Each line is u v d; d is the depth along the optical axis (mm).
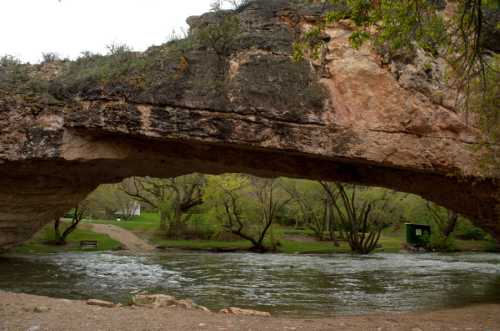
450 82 16406
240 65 16797
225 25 17156
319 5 17375
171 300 11922
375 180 19719
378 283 20156
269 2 17984
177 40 17938
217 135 16422
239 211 42438
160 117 16531
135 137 17734
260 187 43500
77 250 37406
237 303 14477
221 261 30797
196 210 48375
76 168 19203
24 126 17062
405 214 45812
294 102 16406
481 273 24234
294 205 49875
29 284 18109
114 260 30078
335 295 16578
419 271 25156
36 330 8156
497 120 13539
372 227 42531
